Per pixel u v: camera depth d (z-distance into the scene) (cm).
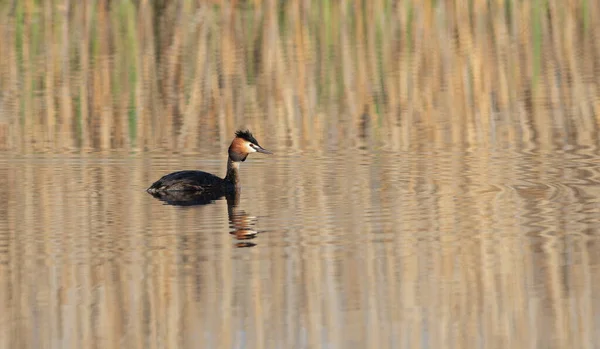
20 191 1619
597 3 3400
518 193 1591
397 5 3347
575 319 1084
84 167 1798
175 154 1917
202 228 1410
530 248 1314
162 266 1244
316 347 1017
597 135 2055
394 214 1473
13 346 1025
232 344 1024
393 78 2592
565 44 2945
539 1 3431
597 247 1313
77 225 1423
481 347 1019
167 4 3375
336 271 1230
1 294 1159
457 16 3234
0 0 3431
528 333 1048
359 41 2989
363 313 1105
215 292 1159
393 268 1237
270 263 1255
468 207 1514
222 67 2702
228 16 3231
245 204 1547
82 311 1109
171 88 2509
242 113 2284
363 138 2045
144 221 1445
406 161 1839
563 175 1712
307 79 2588
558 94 2448
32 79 2600
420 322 1079
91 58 2820
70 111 2295
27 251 1304
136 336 1047
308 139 2044
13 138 2036
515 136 2056
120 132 2111
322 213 1482
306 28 3128
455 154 1895
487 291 1164
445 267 1245
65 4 3341
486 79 2581
